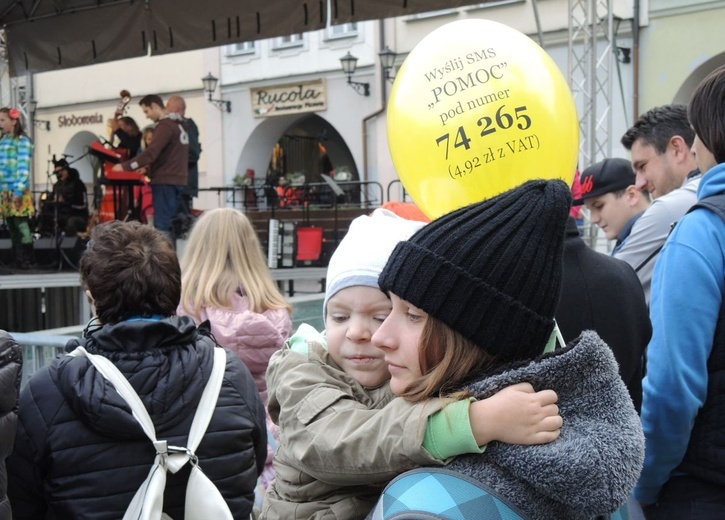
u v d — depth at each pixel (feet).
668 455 5.32
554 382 3.14
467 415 3.10
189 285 8.62
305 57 53.06
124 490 5.30
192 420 5.56
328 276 4.43
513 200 3.36
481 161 5.01
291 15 25.27
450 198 5.10
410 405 3.42
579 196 10.47
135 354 5.49
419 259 3.30
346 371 4.32
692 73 40.06
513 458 2.98
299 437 3.93
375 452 3.44
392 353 3.49
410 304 3.37
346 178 50.49
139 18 27.94
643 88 41.37
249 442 5.84
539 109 5.04
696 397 5.16
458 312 3.23
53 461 5.30
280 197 44.73
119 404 5.27
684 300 5.18
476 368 3.32
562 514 3.06
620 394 3.22
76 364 5.42
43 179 63.57
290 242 31.48
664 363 5.21
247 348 8.30
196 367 5.65
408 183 5.40
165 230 28.68
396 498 3.09
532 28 43.11
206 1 26.53
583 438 3.01
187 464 5.49
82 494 5.27
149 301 5.92
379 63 49.75
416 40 48.14
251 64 55.26
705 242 5.24
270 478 7.91
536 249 3.28
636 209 10.07
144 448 5.38
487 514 2.94
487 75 5.08
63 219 33.22
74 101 62.13
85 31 29.09
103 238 6.05
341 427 3.77
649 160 9.43
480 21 5.37
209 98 55.36
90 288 5.93
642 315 6.56
